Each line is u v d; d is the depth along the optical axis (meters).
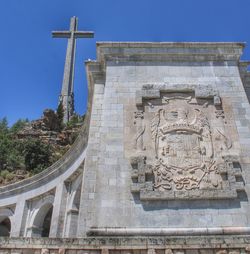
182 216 12.96
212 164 14.05
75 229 21.47
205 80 16.50
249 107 15.65
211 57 17.22
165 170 13.90
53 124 59.75
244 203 13.20
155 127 15.05
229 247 11.16
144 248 11.20
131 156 14.33
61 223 22.11
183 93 16.06
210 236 11.90
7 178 42.94
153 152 14.39
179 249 11.16
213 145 14.56
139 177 13.66
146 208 13.11
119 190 13.53
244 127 15.07
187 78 16.59
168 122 15.19
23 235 25.19
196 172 13.86
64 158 24.53
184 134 14.83
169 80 16.55
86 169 15.51
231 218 12.91
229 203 13.22
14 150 51.09
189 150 14.40
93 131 16.31
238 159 14.12
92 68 17.95
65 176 23.78
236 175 13.74
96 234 12.34
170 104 15.71
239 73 17.11
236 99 15.90
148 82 16.48
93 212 13.05
